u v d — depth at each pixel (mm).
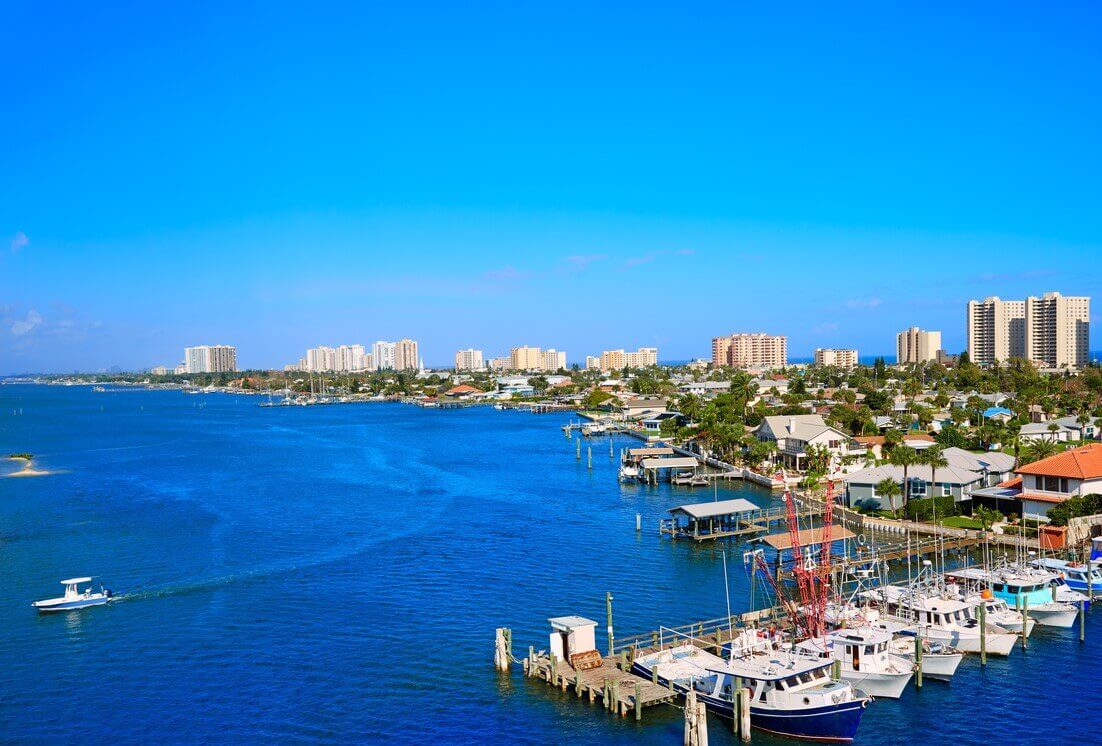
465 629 73812
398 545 105188
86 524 120625
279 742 54188
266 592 85375
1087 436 178500
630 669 62750
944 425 175000
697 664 62188
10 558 100312
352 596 83688
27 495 148250
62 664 67062
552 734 54781
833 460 149625
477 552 101125
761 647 60125
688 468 173250
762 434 175625
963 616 68625
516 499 139875
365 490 151000
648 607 79125
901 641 65312
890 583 81750
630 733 54812
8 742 54625
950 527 104125
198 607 80812
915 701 58688
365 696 60469
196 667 66062
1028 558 87188
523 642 70688
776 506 126500
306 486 156375
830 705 52688
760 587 85125
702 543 105188
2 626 75875
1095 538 89875
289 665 66188
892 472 120312
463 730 55375
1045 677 61906
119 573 93188
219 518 124625
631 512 127125
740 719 54781
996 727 54906
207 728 56125
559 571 92000
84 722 57250
